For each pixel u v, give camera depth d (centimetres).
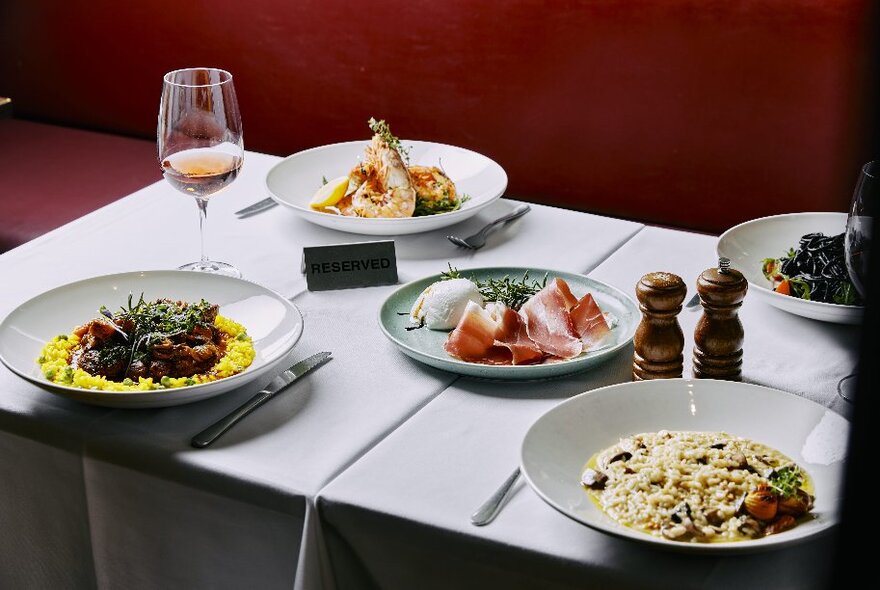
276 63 271
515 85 246
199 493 92
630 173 241
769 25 217
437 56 252
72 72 297
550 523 82
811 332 116
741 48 221
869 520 40
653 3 226
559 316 109
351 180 149
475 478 88
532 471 83
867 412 39
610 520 79
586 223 150
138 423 98
